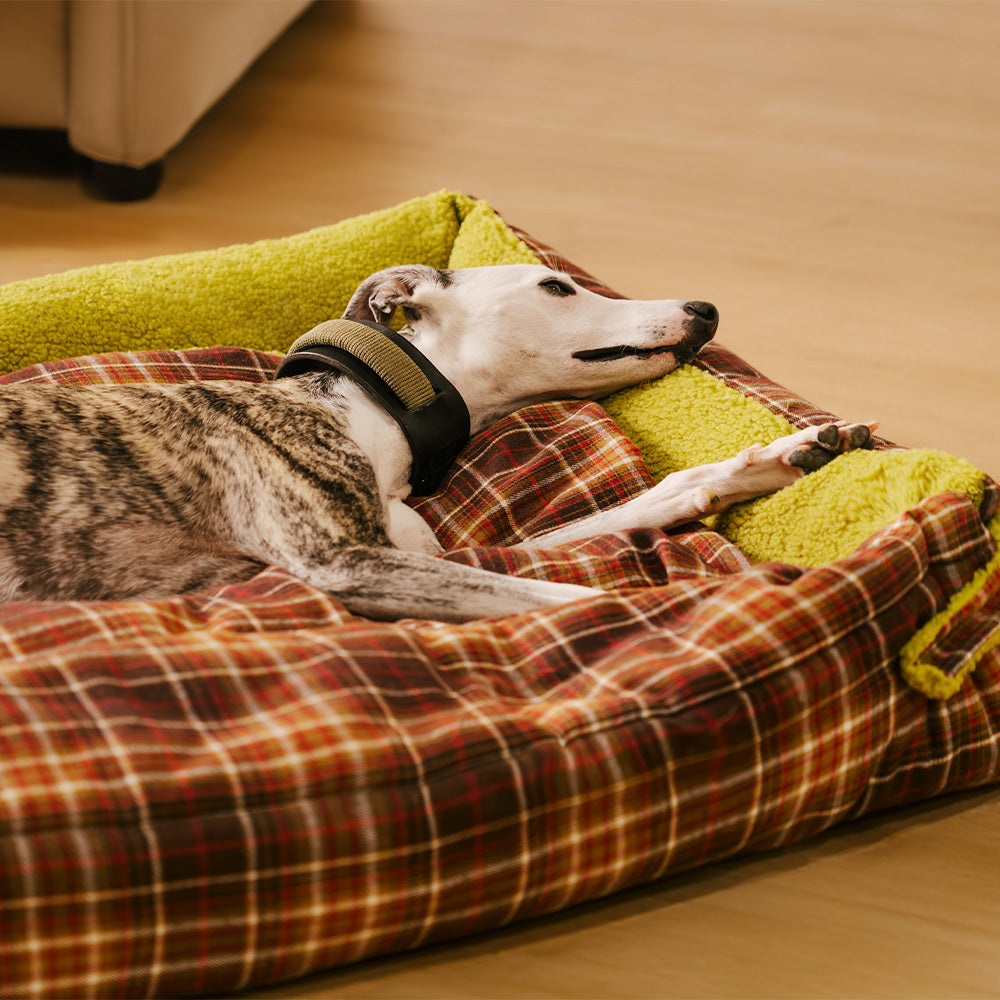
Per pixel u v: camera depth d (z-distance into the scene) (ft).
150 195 10.41
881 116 12.67
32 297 6.41
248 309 6.81
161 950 3.45
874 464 5.14
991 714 4.73
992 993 4.00
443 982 3.88
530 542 5.37
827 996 3.94
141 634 4.12
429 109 12.48
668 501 5.33
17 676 3.73
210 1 10.31
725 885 4.35
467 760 3.76
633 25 14.75
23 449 4.73
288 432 5.05
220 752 3.65
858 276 9.78
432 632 4.32
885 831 4.65
